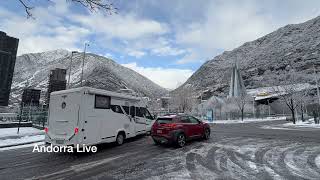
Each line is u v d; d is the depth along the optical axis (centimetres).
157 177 680
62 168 796
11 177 700
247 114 6588
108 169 773
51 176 705
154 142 1347
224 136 1628
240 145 1221
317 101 5006
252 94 8900
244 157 934
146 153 1031
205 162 855
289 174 707
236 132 1964
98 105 1115
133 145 1253
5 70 3744
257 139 1466
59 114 1070
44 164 856
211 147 1159
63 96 1076
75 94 1040
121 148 1166
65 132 1033
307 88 4359
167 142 1154
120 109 1276
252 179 661
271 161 868
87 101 1053
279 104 7775
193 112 6612
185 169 763
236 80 9288
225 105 6762
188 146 1191
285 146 1196
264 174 707
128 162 867
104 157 962
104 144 1277
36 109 2402
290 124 3400
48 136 1080
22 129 2030
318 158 918
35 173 739
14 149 1195
